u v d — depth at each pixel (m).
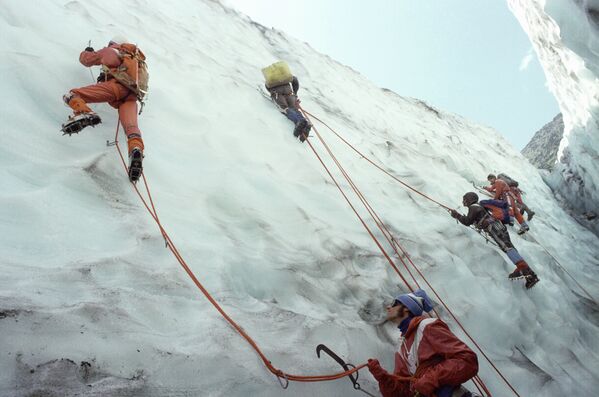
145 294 2.53
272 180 4.74
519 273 5.39
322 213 4.78
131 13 6.59
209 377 2.26
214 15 9.24
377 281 4.12
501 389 3.88
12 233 2.47
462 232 5.80
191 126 4.74
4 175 2.80
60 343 2.00
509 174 11.96
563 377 4.53
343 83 10.84
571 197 12.23
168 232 3.16
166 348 2.26
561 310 5.71
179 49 6.52
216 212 3.82
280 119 6.32
